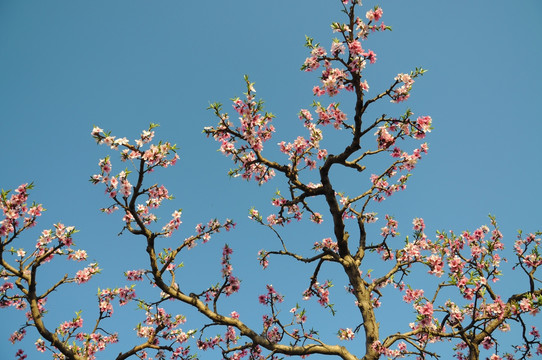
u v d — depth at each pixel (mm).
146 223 8070
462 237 9266
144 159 6633
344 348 7582
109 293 8883
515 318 7316
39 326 7398
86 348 8625
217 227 8234
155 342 8656
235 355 8492
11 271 7301
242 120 7977
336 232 8938
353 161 8547
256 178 9203
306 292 9438
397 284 9031
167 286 7676
